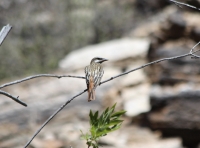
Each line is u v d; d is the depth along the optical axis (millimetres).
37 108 17438
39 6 29141
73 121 16500
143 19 27328
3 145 15594
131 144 14734
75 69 20844
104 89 17922
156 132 15242
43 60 27047
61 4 29234
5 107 17750
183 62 15508
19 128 16516
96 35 28031
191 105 14844
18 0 29078
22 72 26328
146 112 15430
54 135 15406
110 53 20734
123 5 28531
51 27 28359
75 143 14680
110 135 14938
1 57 26344
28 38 27812
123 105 16469
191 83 15172
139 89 16875
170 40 16344
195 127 14789
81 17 28656
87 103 17281
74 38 28016
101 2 29266
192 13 16578
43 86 19531
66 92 18500
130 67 19234
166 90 15273
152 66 15938
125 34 27391
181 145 14664
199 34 15984
